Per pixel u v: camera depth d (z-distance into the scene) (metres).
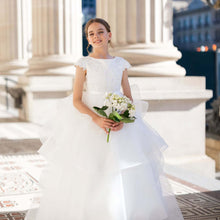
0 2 14.51
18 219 3.53
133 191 2.86
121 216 2.78
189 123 6.55
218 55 19.20
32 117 11.37
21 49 14.20
